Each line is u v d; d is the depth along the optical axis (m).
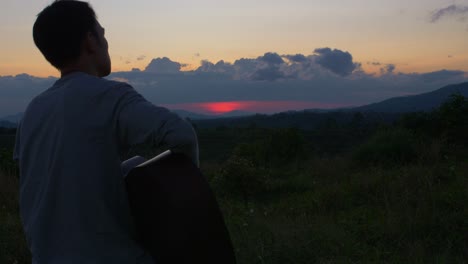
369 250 4.45
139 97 1.50
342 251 4.34
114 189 1.46
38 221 1.44
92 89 1.48
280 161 12.91
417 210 4.98
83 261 1.39
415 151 9.41
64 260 1.40
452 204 5.29
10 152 10.05
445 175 6.82
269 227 4.75
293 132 13.37
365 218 5.48
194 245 1.44
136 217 1.51
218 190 8.98
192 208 1.44
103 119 1.45
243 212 6.11
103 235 1.42
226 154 25.16
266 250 4.21
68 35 1.55
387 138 10.33
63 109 1.46
